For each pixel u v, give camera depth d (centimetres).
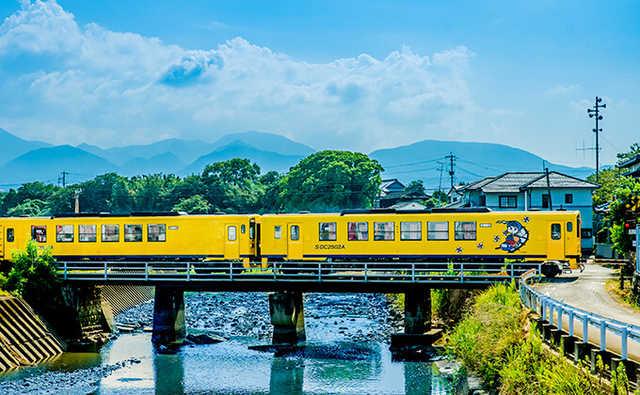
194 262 3997
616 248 3912
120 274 3994
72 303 4028
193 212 10119
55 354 3741
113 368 3456
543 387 1788
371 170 9469
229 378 3275
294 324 3956
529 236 3809
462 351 2719
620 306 2738
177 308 4072
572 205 6275
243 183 11281
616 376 1573
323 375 3294
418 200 10200
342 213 4047
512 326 2442
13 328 3572
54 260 4028
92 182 11200
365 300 6075
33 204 10931
